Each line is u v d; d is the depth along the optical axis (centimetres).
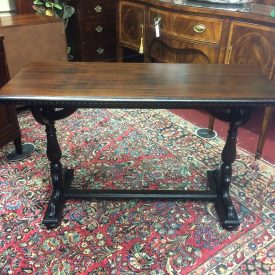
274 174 182
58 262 130
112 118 241
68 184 169
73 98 112
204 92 119
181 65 150
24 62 229
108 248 136
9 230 144
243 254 134
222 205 153
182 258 132
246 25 179
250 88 124
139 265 129
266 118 183
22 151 200
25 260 130
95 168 186
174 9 208
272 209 158
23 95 113
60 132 221
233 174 182
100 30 321
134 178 179
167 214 154
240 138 218
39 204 159
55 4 272
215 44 198
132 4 244
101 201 162
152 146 207
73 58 337
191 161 193
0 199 162
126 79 131
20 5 280
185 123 236
